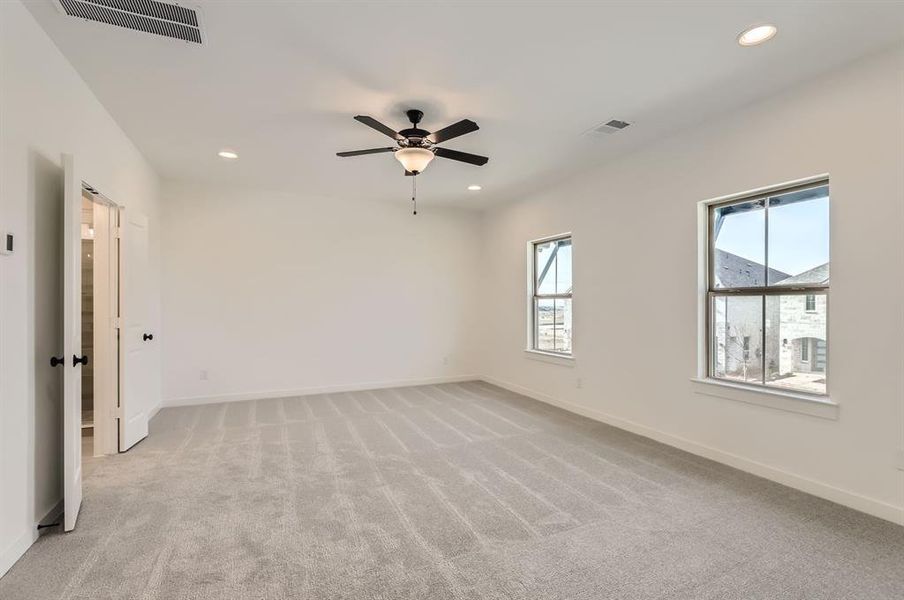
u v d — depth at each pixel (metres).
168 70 2.63
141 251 3.87
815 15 2.11
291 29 2.23
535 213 5.47
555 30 2.24
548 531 2.30
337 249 5.82
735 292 3.28
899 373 2.37
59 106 2.44
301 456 3.38
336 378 5.82
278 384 5.50
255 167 4.51
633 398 4.04
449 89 2.85
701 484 2.89
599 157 4.19
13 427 2.01
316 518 2.43
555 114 3.23
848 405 2.57
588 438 3.85
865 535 2.26
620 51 2.43
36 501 2.22
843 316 2.59
